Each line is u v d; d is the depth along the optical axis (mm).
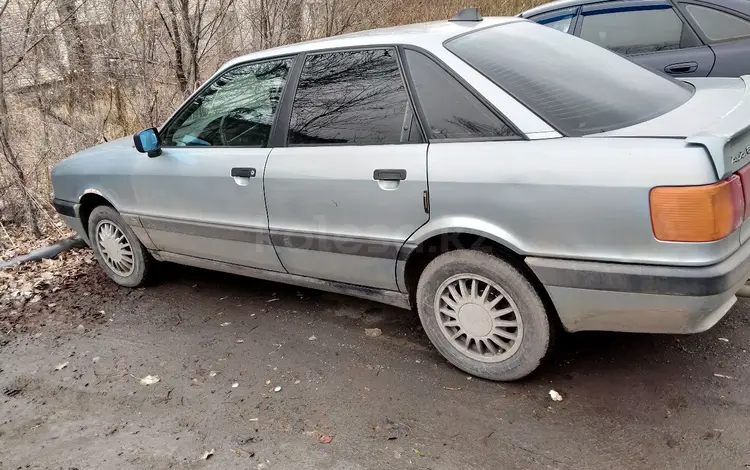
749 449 2338
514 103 2650
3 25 6336
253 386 3141
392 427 2697
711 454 2336
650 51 5191
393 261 3055
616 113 2635
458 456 2477
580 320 2625
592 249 2443
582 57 3104
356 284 3350
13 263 5293
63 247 5633
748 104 2562
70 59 7246
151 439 2809
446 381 3002
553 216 2486
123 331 3949
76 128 6969
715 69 4863
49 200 6402
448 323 3020
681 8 5020
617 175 2326
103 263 4746
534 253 2578
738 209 2295
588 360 3035
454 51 2871
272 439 2707
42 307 4453
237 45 8422
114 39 7586
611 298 2461
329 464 2510
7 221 6289
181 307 4219
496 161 2605
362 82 3119
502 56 2916
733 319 3229
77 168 4562
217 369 3348
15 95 6496
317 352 3412
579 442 2480
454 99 2799
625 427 2537
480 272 2793
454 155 2727
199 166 3738
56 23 6898
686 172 2209
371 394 2961
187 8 7477
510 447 2496
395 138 2961
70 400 3227
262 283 4492
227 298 4289
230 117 3680
